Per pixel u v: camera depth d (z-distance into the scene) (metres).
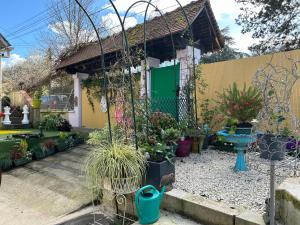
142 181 3.56
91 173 3.39
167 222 3.18
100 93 9.35
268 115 4.07
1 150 6.33
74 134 8.05
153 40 6.48
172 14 7.46
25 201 4.58
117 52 6.74
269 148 2.77
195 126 6.00
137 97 5.42
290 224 2.55
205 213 3.06
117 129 4.60
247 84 6.11
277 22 12.68
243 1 13.05
